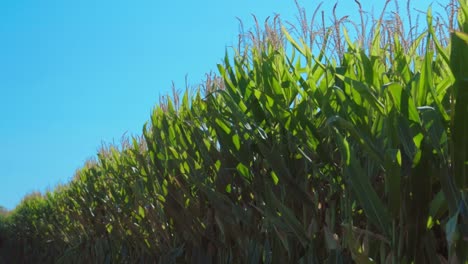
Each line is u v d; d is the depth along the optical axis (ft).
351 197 10.52
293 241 12.76
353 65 11.87
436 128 8.67
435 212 9.14
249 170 13.89
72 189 34.06
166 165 18.37
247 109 13.43
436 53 10.86
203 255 17.07
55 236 40.29
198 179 16.30
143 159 20.54
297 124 12.00
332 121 9.85
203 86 17.85
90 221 29.58
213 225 16.88
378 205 9.62
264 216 13.69
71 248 32.86
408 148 9.23
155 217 19.97
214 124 14.40
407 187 9.27
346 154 9.90
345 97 10.55
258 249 14.26
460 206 8.46
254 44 14.35
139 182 21.43
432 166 9.05
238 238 15.05
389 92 9.39
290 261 12.71
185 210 17.43
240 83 13.91
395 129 9.45
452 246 8.90
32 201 51.65
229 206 15.07
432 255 9.32
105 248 27.32
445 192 8.71
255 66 13.82
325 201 12.03
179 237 18.83
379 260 10.77
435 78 10.45
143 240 21.93
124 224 24.49
